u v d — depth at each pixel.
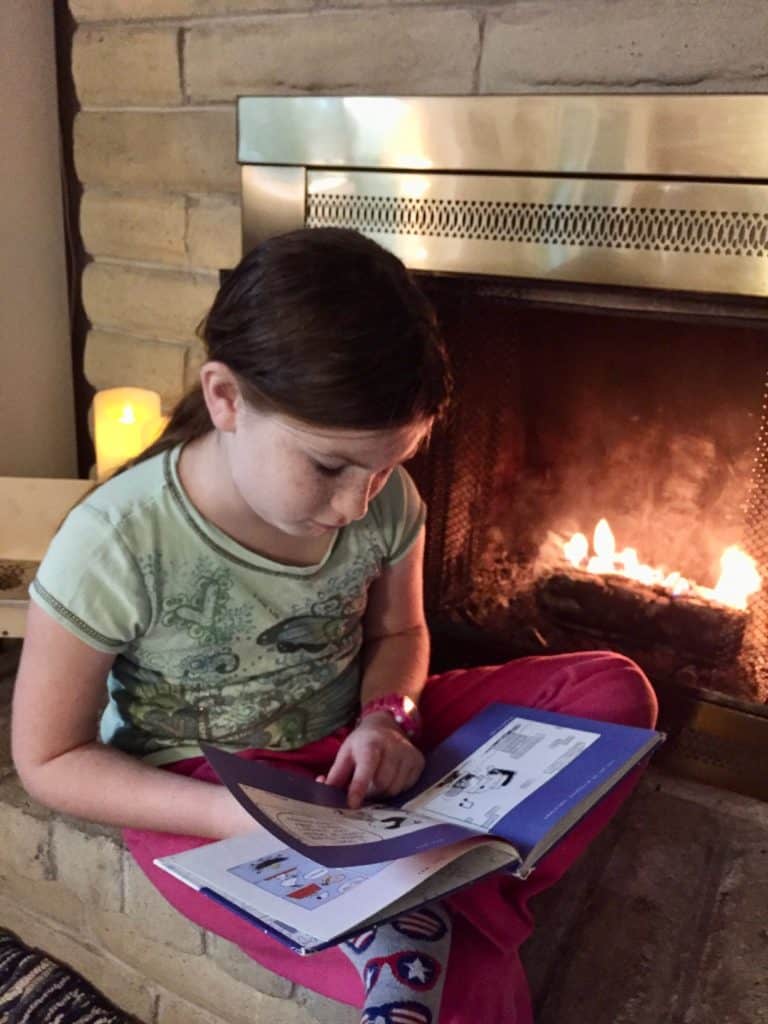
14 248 1.60
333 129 1.28
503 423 1.40
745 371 1.24
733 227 1.08
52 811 1.07
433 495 1.40
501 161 1.18
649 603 1.33
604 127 1.11
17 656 1.51
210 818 0.81
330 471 0.73
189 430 0.87
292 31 1.32
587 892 1.08
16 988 1.09
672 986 0.96
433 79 1.23
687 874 1.11
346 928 0.61
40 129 1.59
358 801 0.80
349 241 0.72
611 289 1.17
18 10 1.50
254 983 0.95
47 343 1.70
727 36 1.06
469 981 0.74
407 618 1.04
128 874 1.01
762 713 1.23
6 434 1.67
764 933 1.03
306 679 0.93
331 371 0.65
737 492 1.31
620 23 1.10
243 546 0.85
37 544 1.50
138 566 0.82
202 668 0.89
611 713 0.96
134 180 1.54
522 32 1.16
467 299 1.28
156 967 1.03
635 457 1.36
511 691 1.03
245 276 0.72
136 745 0.93
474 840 0.69
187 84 1.43
